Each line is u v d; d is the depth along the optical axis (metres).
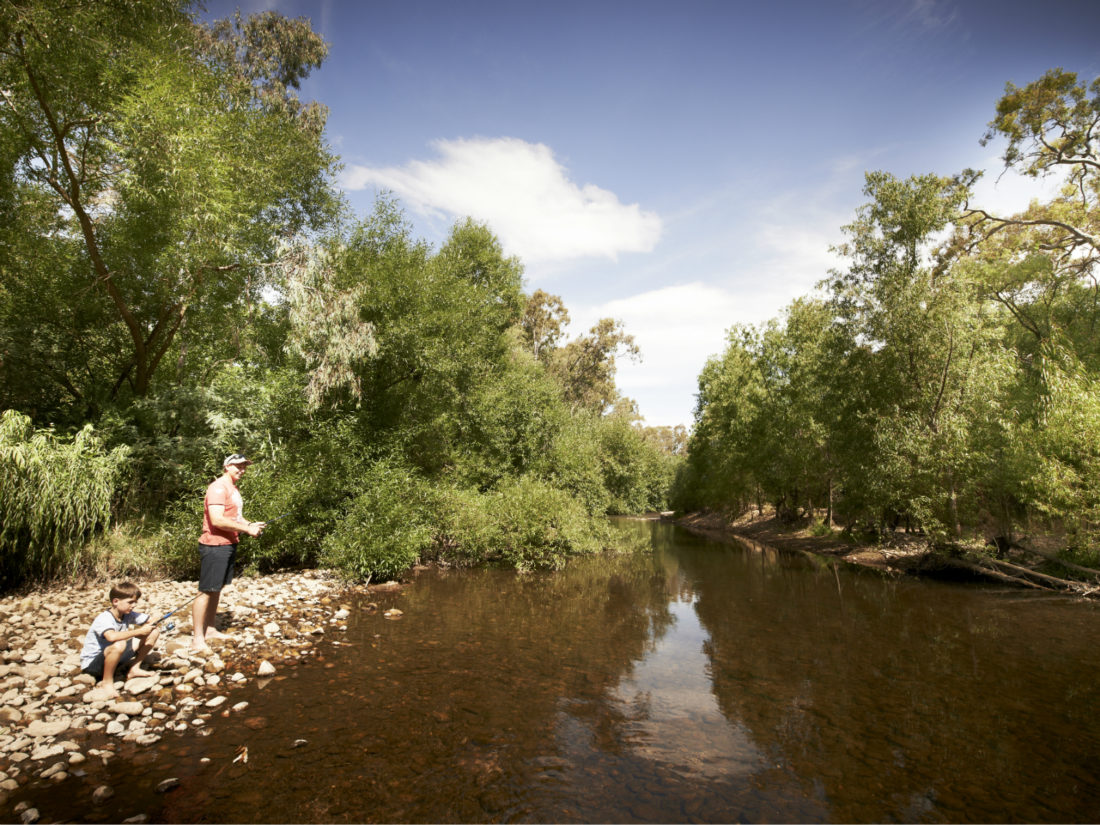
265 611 8.02
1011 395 15.98
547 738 4.49
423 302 16.12
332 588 10.16
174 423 11.48
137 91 10.70
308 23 26.30
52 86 10.32
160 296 12.52
